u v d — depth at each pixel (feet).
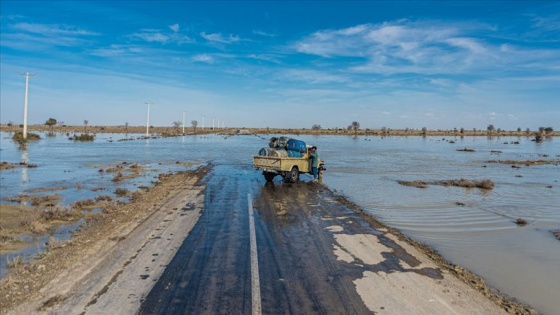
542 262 31.99
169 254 29.40
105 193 61.57
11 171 90.58
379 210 52.95
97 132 446.19
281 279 24.77
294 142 72.38
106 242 32.48
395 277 25.68
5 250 31.65
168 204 49.60
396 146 244.01
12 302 21.02
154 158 132.57
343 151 188.03
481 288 24.86
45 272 25.63
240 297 21.95
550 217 50.16
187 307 20.63
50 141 236.02
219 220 40.86
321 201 53.42
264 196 56.29
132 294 22.15
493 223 46.26
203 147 200.64
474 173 104.47
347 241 34.09
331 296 22.33
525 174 103.76
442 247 35.91
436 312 20.61
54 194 60.18
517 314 21.20
